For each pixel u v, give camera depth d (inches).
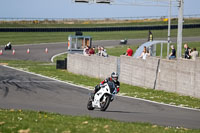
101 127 1354.6
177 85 3309.5
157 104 2674.7
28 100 2731.3
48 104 2534.5
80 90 3427.7
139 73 3823.8
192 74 3112.7
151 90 3506.4
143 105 2598.4
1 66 5693.9
